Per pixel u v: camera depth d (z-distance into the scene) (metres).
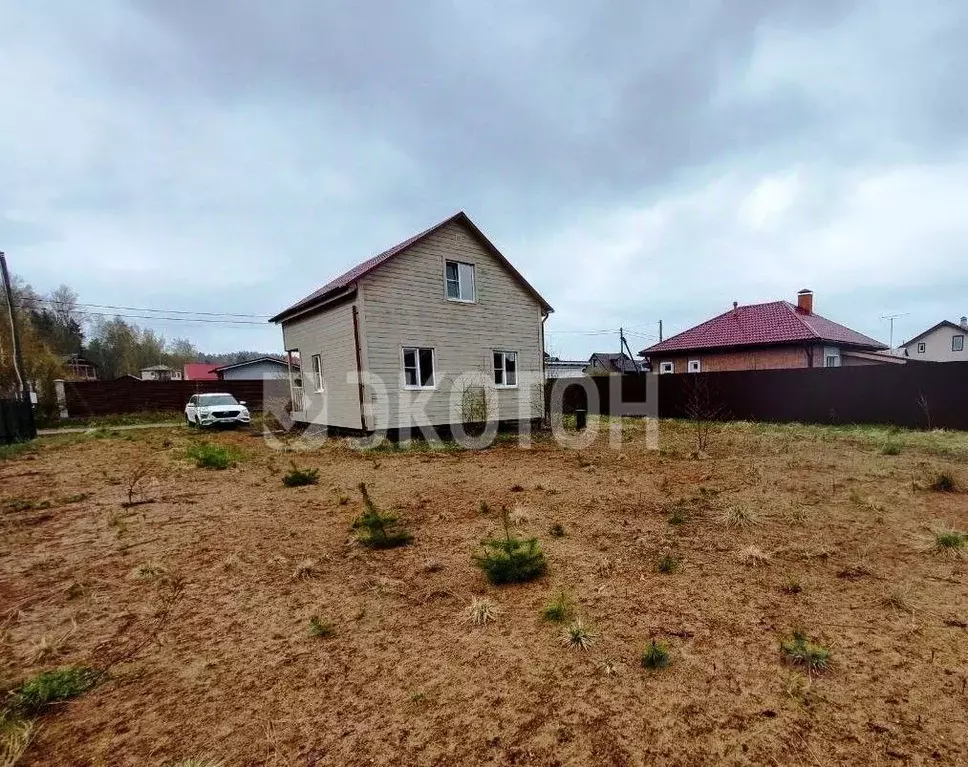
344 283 11.61
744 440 10.33
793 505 5.10
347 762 1.76
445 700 2.12
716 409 15.35
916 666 2.22
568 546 4.08
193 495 6.54
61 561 4.06
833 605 2.87
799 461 7.64
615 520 4.80
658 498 5.61
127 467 9.00
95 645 2.71
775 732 1.82
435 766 1.72
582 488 6.32
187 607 3.17
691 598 3.03
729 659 2.34
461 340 13.55
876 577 3.25
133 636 2.80
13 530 4.99
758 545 3.93
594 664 2.35
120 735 1.96
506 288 14.73
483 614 2.88
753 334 21.39
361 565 3.84
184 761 1.79
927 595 2.97
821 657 2.26
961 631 2.54
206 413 17.14
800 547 3.86
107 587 3.52
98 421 20.70
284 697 2.18
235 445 12.20
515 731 1.89
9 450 11.46
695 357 23.22
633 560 3.71
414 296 12.52
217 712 2.09
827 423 12.73
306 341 14.80
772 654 2.37
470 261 13.79
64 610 3.16
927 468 6.79
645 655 2.37
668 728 1.87
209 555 4.16
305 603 3.19
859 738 1.78
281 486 7.11
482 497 6.02
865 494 5.44
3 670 2.46
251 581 3.58
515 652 2.50
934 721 1.85
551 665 2.36
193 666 2.47
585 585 3.29
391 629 2.80
